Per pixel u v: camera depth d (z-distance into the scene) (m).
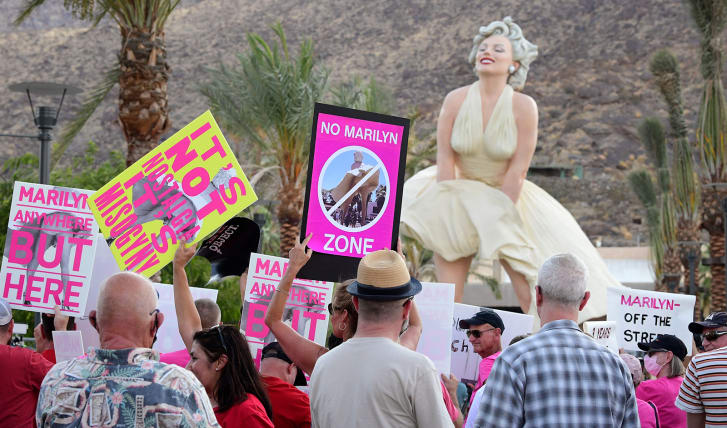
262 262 6.05
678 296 8.76
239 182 5.20
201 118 5.22
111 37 159.88
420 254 34.56
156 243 5.19
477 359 7.69
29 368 4.96
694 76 139.75
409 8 168.12
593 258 24.39
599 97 145.00
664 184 37.66
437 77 154.25
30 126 140.50
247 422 4.12
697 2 26.55
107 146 132.00
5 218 20.19
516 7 162.00
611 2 157.62
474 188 23.66
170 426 3.22
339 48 163.12
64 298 5.91
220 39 165.25
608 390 3.80
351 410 3.70
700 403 5.27
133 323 3.38
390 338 3.85
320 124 4.88
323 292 6.13
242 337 4.30
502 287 38.84
